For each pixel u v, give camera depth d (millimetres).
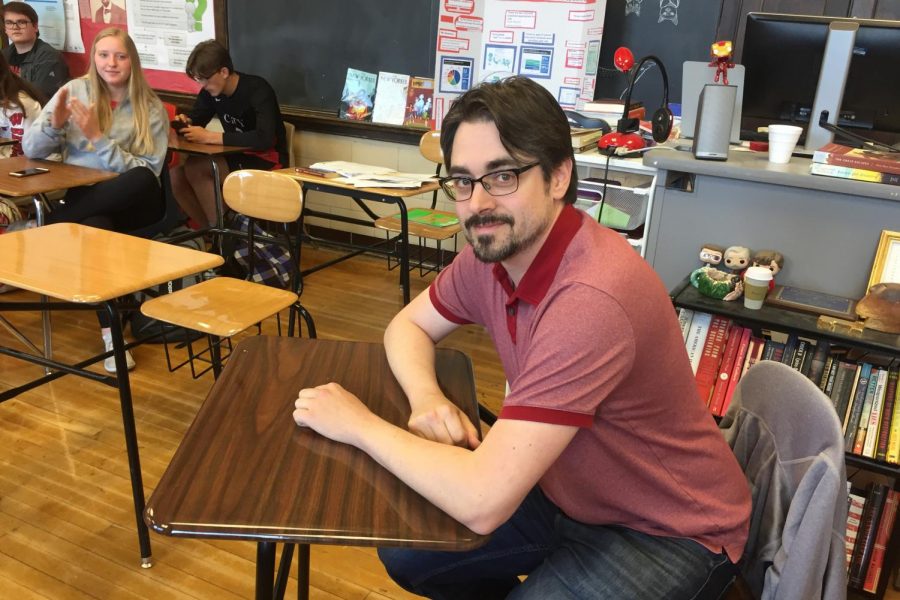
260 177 2596
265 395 1177
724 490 1161
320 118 4379
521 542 1303
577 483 1132
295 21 4359
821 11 3143
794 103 2129
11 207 3092
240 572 1900
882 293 1664
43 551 1927
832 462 1082
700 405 1159
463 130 988
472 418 1152
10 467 2266
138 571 1877
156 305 2277
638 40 3549
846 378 1764
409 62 4105
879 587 1854
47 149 3158
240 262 3533
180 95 4797
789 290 1868
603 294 950
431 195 4258
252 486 932
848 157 1726
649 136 2809
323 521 874
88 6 4996
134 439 1799
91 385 2775
